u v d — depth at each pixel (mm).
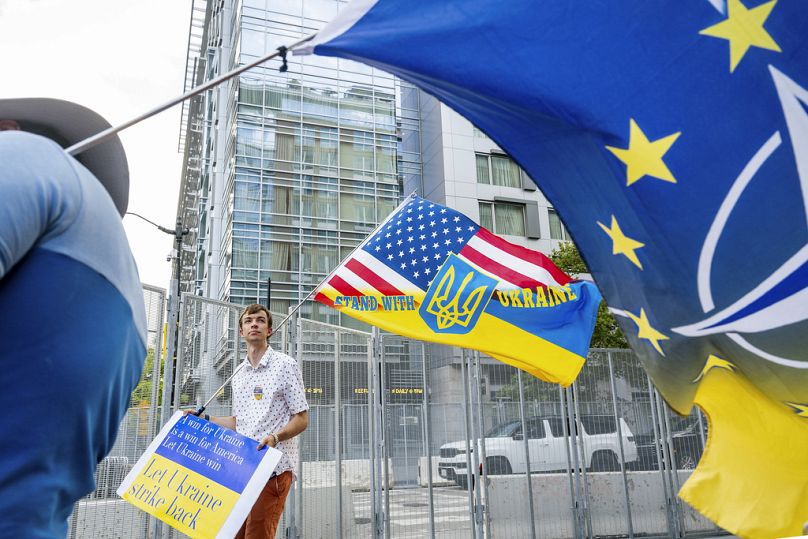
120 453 4828
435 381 7766
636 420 8539
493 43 1951
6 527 734
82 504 4539
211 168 29078
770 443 2131
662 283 1927
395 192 26062
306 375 6762
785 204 1731
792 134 1720
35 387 783
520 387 8078
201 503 2850
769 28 1753
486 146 28172
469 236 5367
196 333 5516
